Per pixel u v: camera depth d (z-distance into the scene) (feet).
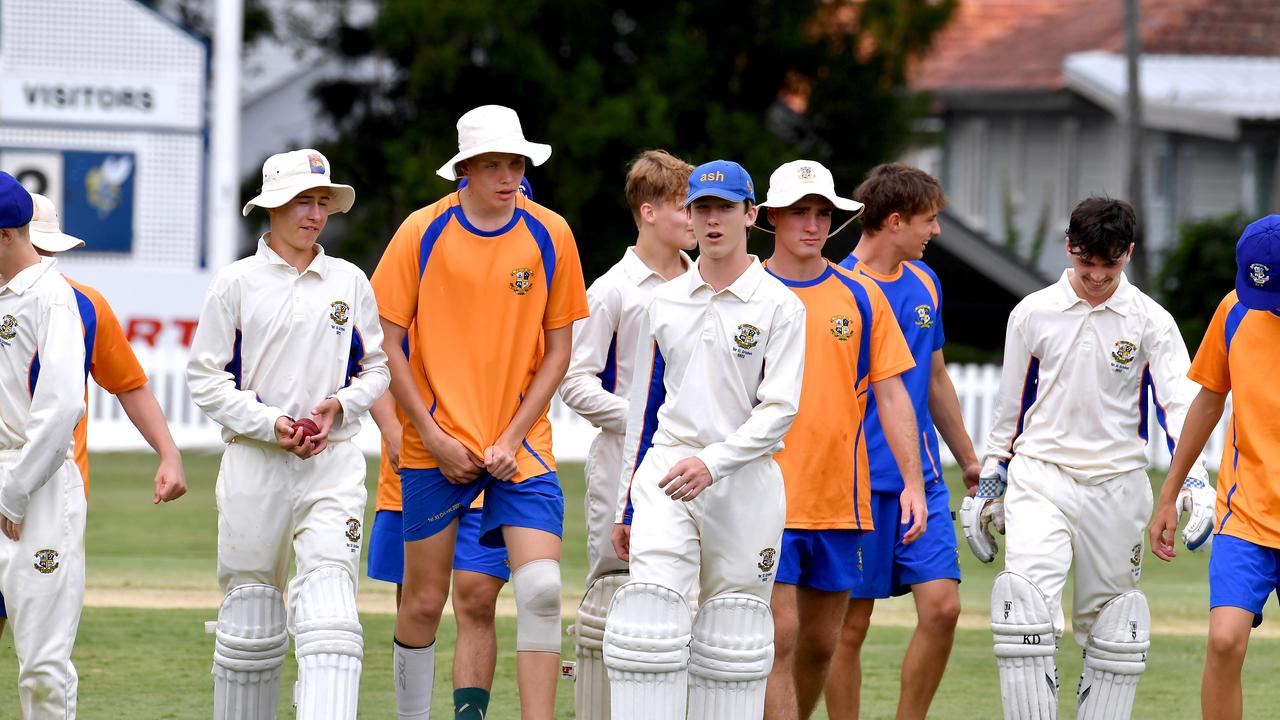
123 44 238.89
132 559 125.59
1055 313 72.38
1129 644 72.74
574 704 81.82
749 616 62.54
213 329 64.39
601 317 76.38
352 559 65.05
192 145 241.35
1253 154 355.56
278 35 364.17
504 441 68.69
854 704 76.79
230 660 65.16
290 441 63.36
